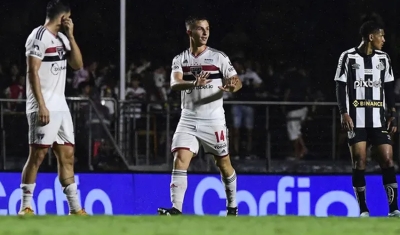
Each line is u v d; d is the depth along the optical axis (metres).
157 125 39.62
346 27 55.62
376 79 24.88
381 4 55.47
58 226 14.65
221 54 22.84
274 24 55.81
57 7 20.81
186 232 13.70
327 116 40.97
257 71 50.50
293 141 41.09
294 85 48.34
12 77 48.34
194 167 37.16
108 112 39.69
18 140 39.25
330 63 55.19
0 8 55.78
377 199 32.91
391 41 54.44
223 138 22.97
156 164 39.06
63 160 21.38
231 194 23.70
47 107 20.80
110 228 14.31
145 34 56.78
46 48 20.66
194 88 22.75
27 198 21.05
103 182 33.56
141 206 33.50
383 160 25.05
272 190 33.25
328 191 33.09
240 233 13.61
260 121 40.78
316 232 13.93
